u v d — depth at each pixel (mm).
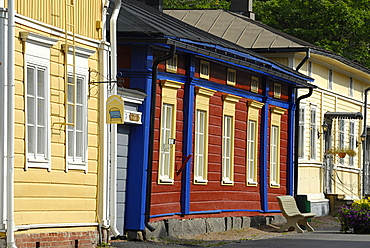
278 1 56750
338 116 39406
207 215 26531
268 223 30984
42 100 17984
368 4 57781
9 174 16656
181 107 24922
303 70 37156
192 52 24141
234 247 22000
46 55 18031
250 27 38625
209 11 40875
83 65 19547
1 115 16656
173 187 24500
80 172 19375
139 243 21625
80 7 19484
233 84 28281
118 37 22031
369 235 27016
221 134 27594
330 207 39562
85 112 19594
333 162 40875
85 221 19594
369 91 47219
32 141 17625
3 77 16688
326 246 22391
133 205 22328
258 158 30656
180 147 24906
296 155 34062
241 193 29141
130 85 22562
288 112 33531
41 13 18000
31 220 17531
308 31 53844
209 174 26766
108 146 20562
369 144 47969
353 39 55531
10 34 16766
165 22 25453
